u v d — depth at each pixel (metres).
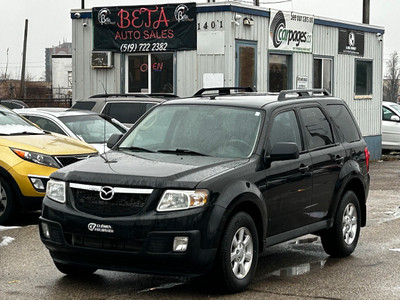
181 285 7.29
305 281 7.52
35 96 73.31
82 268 7.55
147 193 6.57
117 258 6.61
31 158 10.33
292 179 7.73
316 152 8.30
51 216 6.93
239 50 19.38
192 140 7.68
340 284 7.41
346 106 9.45
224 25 18.92
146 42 19.94
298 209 7.88
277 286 7.28
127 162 7.15
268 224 7.40
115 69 20.56
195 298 6.77
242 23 19.34
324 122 8.74
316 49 22.80
